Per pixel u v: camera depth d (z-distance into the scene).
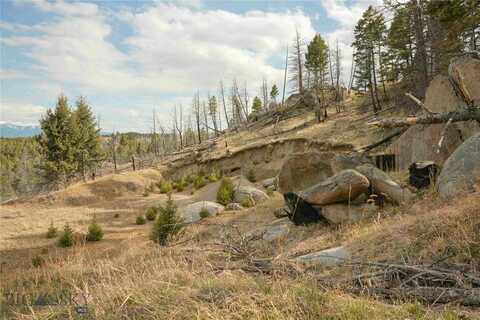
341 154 12.48
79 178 47.50
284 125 49.09
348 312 3.19
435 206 7.25
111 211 26.98
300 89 59.03
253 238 6.71
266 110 65.06
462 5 13.52
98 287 4.75
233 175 39.62
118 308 3.72
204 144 60.47
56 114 39.97
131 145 103.12
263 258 5.57
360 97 49.44
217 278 4.32
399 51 27.39
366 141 26.38
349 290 3.99
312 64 49.00
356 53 41.31
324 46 49.66
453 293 3.53
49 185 41.06
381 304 3.47
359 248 6.13
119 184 33.97
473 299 3.38
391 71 32.78
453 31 14.78
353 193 9.19
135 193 33.53
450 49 16.25
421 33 18.97
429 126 11.71
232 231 12.52
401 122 9.32
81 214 26.19
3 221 24.75
